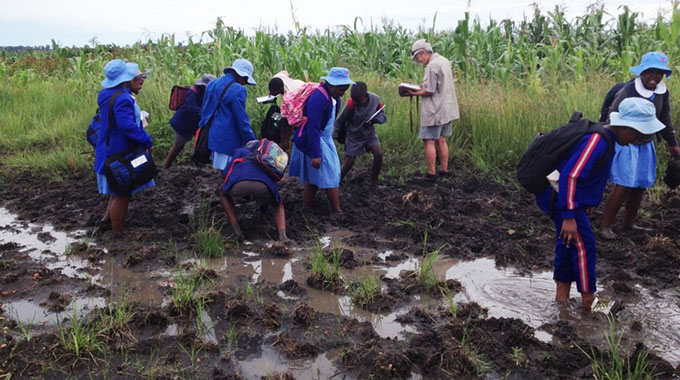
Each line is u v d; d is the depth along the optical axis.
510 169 8.98
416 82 13.24
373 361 4.04
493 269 5.80
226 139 7.04
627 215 6.60
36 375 3.93
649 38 14.27
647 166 6.09
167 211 7.36
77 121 11.57
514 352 4.18
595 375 3.88
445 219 7.10
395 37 17.45
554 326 4.61
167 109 11.54
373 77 13.08
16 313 4.77
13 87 15.25
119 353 4.19
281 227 6.47
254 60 13.83
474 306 4.86
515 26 17.31
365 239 6.48
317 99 6.65
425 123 8.34
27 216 7.23
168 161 9.12
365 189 8.22
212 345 4.25
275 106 7.93
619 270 5.67
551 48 14.50
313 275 5.41
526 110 9.88
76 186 8.41
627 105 4.34
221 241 6.24
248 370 4.00
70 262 5.85
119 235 6.53
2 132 11.43
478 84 12.27
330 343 4.35
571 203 4.38
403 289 5.24
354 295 5.05
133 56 16.11
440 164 8.96
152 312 4.60
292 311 4.85
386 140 10.13
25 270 5.51
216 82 7.05
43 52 24.33
